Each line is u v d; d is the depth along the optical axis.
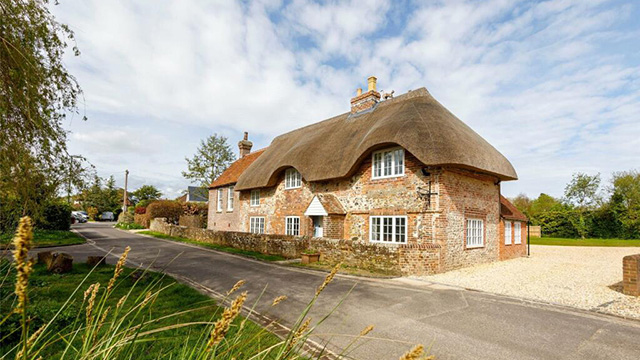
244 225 22.36
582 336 5.41
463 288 8.77
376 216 13.50
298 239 13.84
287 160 17.34
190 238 22.09
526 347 4.96
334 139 16.17
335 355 4.52
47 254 10.21
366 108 17.00
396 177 12.87
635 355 4.73
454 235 11.89
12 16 5.53
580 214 30.28
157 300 6.45
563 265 13.27
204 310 5.89
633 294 8.02
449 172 11.88
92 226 34.94
